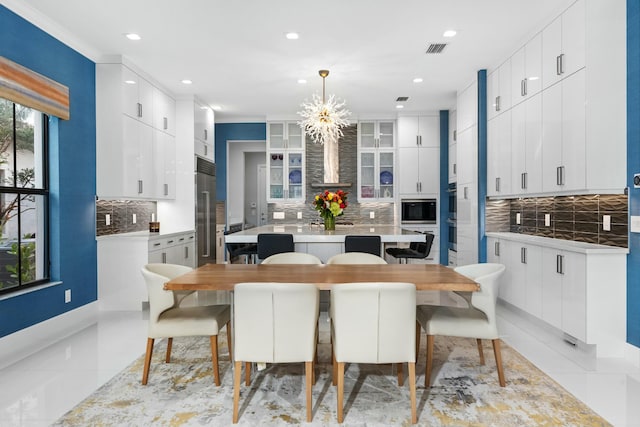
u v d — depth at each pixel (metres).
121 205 5.11
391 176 7.59
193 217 6.04
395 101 6.57
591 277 3.15
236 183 9.22
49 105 3.67
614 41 3.18
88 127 4.41
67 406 2.43
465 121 5.59
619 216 3.25
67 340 3.64
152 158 5.28
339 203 5.18
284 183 7.62
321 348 3.41
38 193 3.76
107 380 2.79
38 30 3.62
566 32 3.42
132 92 4.75
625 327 3.17
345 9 3.49
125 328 3.99
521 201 4.85
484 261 5.11
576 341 3.38
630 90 3.13
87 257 4.40
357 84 5.60
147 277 2.67
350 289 2.23
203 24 3.75
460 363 3.09
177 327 2.68
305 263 3.43
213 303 5.08
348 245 4.25
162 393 2.60
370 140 7.59
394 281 2.56
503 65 4.57
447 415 2.32
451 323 2.68
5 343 3.24
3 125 3.38
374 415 2.33
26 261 3.65
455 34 4.00
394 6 3.44
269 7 3.44
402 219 7.32
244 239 4.48
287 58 4.60
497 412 2.35
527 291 4.07
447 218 7.26
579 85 3.26
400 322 2.26
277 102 6.58
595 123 3.17
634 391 2.61
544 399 2.51
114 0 3.31
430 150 7.28
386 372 2.93
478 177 5.12
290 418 2.30
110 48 4.31
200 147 6.34
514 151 4.34
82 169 4.31
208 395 2.58
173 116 5.97
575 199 3.84
